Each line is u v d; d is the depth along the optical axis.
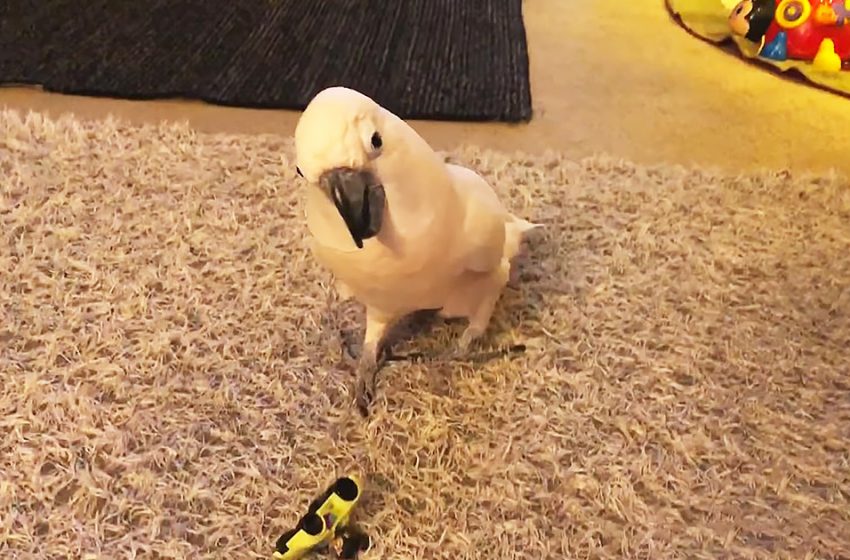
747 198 1.34
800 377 1.05
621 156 1.52
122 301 1.12
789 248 1.25
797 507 0.90
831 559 0.86
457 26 1.91
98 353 1.05
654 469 0.93
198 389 1.01
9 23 1.81
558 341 1.08
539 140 1.56
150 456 0.93
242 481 0.91
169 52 1.75
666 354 1.07
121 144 1.40
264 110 1.61
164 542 0.85
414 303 0.94
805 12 1.78
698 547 0.86
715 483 0.92
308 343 1.07
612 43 1.92
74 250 1.20
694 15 2.00
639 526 0.88
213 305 1.12
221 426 0.97
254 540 0.86
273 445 0.95
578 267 1.20
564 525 0.88
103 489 0.89
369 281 0.88
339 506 0.84
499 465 0.93
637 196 1.34
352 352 1.06
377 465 0.93
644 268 1.20
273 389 1.01
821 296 1.16
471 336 1.03
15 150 1.38
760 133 1.61
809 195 1.36
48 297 1.12
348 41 1.82
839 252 1.24
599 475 0.93
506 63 1.78
